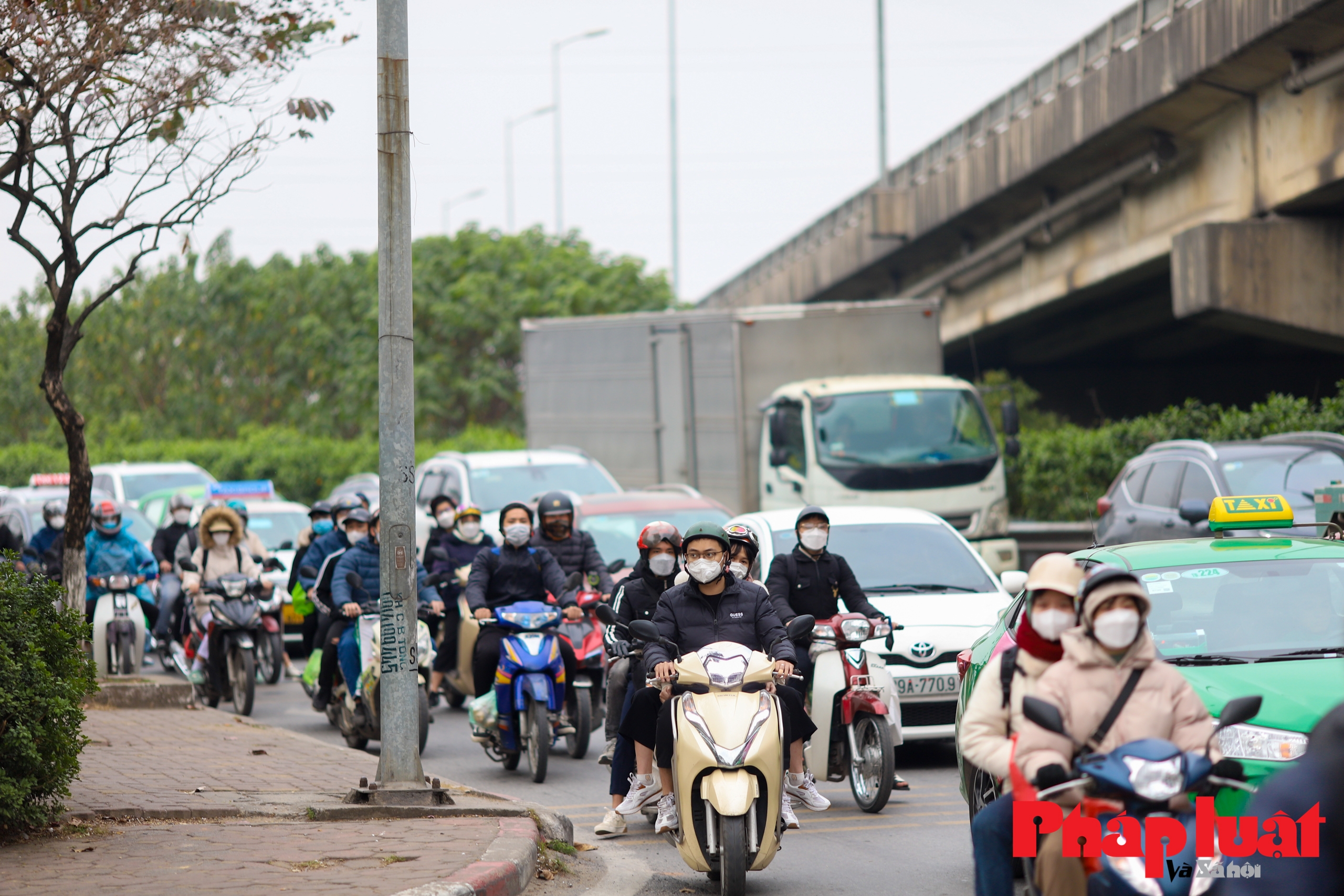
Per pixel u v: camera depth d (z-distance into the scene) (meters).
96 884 17.88
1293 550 20.67
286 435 117.69
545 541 34.12
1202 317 66.88
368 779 26.05
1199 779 12.12
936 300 61.72
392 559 24.00
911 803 26.23
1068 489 72.94
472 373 132.75
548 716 29.91
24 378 145.25
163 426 139.38
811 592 27.02
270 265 142.88
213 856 19.72
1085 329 112.19
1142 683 12.91
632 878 20.86
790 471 57.28
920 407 56.94
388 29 24.09
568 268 133.75
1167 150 71.94
